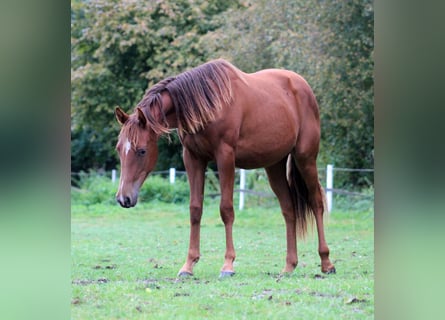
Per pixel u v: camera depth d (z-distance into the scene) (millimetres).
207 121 8719
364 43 21484
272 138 9312
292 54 22078
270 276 9352
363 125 22719
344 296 7684
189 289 8078
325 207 10141
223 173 8906
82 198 24047
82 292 7852
